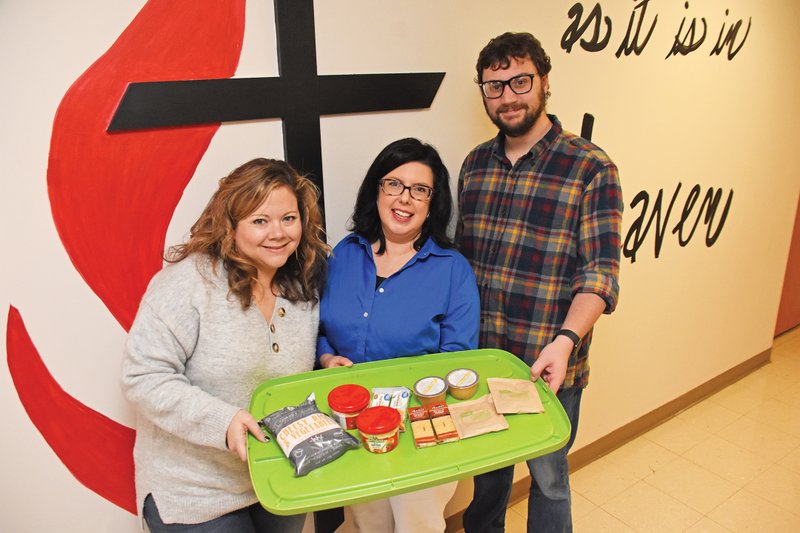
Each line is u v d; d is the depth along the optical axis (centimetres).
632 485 223
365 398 113
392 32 147
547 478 160
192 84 120
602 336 223
